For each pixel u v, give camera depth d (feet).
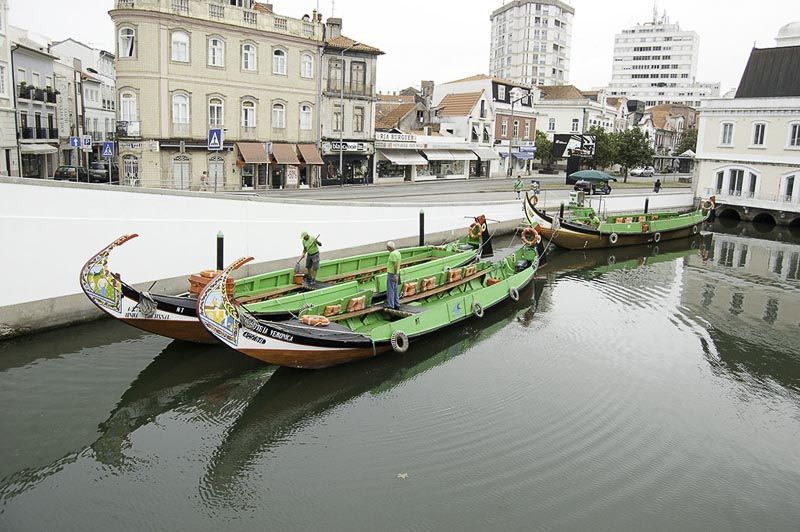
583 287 80.59
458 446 38.78
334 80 155.02
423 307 56.80
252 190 136.26
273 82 140.56
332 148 156.76
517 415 43.01
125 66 121.60
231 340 40.63
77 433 39.27
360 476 35.45
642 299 74.90
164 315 47.39
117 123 123.85
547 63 388.37
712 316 68.23
